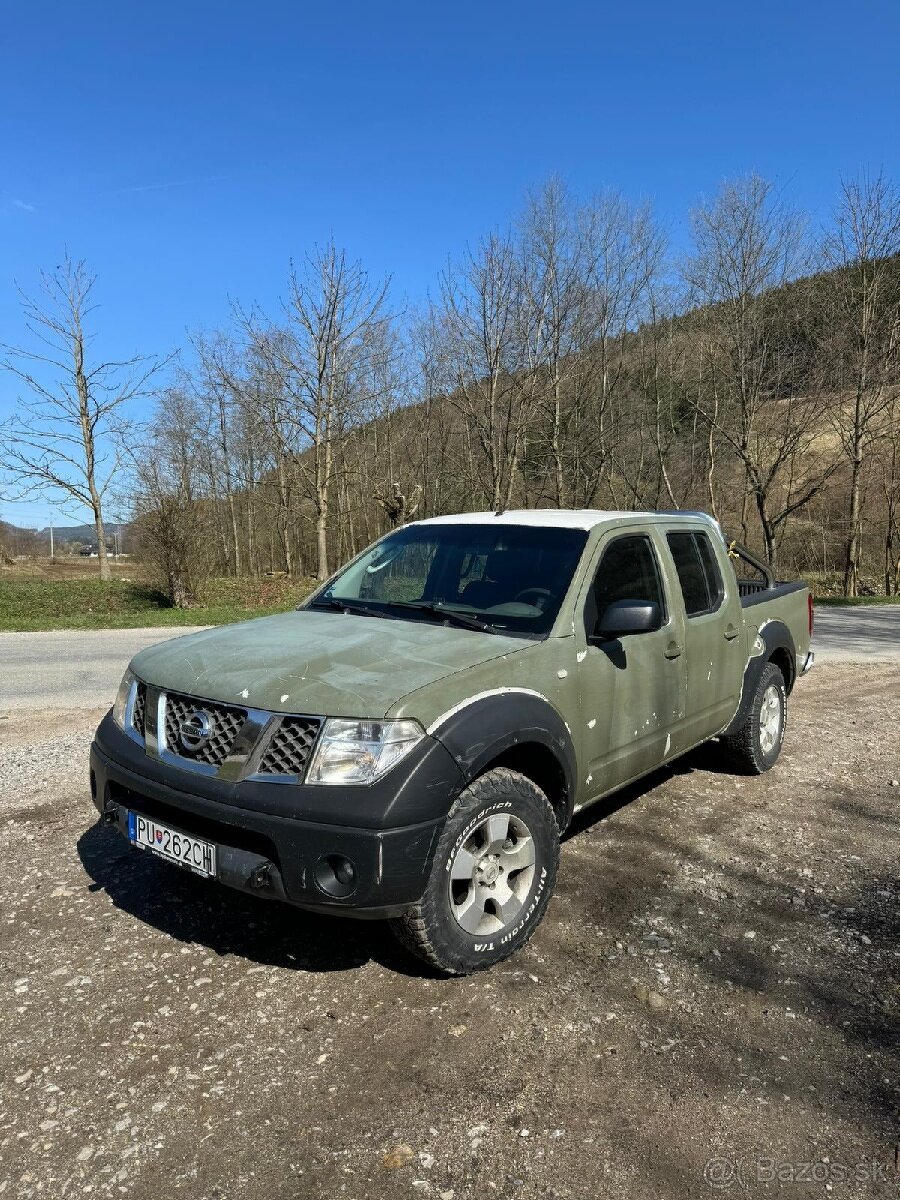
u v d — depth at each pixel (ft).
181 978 10.21
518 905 10.65
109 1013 9.46
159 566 70.59
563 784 11.53
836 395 80.43
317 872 8.98
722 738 17.89
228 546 139.64
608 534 13.57
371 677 10.02
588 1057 8.73
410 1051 8.83
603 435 94.43
